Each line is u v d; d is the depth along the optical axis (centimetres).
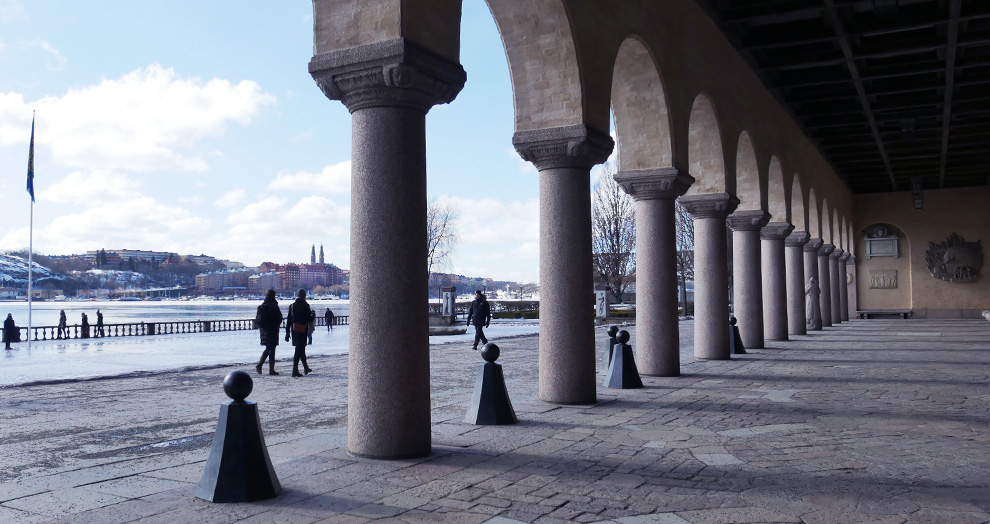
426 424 725
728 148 1780
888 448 753
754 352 1984
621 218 6159
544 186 1062
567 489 595
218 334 4181
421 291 723
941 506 547
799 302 2744
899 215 4309
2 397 1259
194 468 689
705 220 1758
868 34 1809
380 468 665
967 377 1397
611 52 1150
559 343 1055
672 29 1444
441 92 738
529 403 1061
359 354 712
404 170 712
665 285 1424
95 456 761
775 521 512
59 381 1475
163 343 3184
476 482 616
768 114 2245
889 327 3322
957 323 3641
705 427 872
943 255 4191
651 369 1426
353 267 722
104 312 15325
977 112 2520
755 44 1889
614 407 1025
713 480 624
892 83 2302
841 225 3791
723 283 1762
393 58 685
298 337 1600
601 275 6144
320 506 546
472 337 3158
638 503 555
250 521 509
